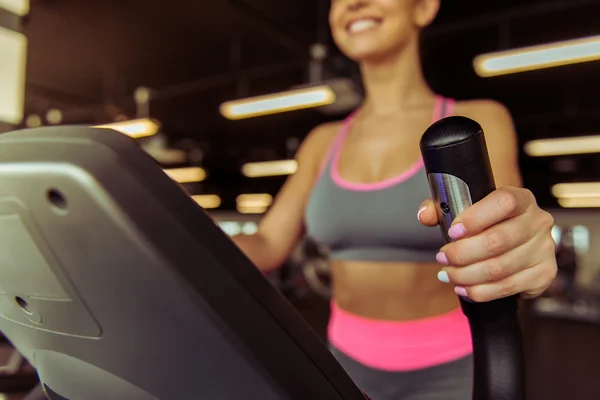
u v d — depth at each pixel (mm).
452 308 757
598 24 4598
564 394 4273
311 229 886
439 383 728
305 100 4781
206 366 320
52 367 395
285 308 351
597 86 6160
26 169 281
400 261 753
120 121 5809
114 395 368
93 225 279
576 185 11531
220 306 301
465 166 392
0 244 321
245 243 864
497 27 4711
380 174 808
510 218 393
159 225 284
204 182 13633
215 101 7320
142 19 4668
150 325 308
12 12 2578
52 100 7020
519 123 8031
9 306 371
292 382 339
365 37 825
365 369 773
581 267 13406
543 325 7480
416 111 850
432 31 4809
